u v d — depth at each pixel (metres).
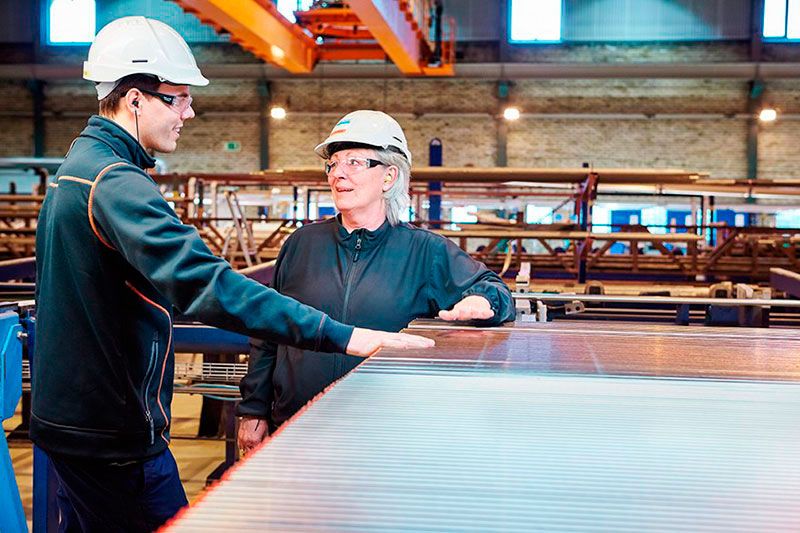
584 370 1.04
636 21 15.44
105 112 1.49
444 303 1.78
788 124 15.21
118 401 1.43
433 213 9.68
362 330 1.27
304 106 16.25
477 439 0.69
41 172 10.30
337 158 1.74
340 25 9.95
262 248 7.98
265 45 9.27
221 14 7.94
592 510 0.51
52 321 1.41
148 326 1.45
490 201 10.34
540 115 15.77
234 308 1.22
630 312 3.08
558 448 0.66
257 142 16.33
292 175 7.87
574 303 2.77
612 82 15.68
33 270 4.03
